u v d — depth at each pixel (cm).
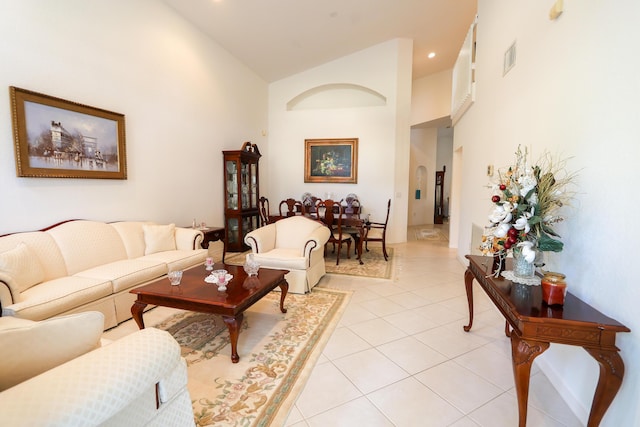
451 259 511
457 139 542
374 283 377
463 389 178
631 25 125
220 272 239
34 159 258
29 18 252
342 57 647
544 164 201
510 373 194
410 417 155
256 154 586
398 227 657
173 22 410
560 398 174
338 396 171
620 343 130
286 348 221
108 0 318
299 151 696
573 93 169
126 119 345
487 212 333
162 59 393
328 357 210
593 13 151
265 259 338
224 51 527
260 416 154
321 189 689
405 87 630
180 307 213
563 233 176
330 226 485
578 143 163
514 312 137
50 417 77
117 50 331
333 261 493
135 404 101
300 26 495
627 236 126
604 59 143
